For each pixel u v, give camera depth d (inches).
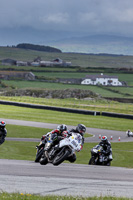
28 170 1732.3
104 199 1123.9
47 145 1749.5
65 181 1459.2
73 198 1117.7
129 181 1565.0
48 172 1711.4
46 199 1088.2
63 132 1712.6
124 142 6599.4
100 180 1547.7
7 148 5177.2
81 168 2032.5
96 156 2999.5
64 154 1678.2
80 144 1720.0
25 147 5354.3
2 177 1456.7
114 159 4672.7
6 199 1062.4
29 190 1232.8
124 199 1135.6
